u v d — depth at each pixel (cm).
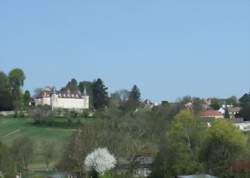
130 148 11275
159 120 16575
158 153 11319
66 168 10869
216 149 11388
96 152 7475
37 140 19500
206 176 9319
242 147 11562
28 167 15125
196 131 12306
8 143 19212
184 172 10812
